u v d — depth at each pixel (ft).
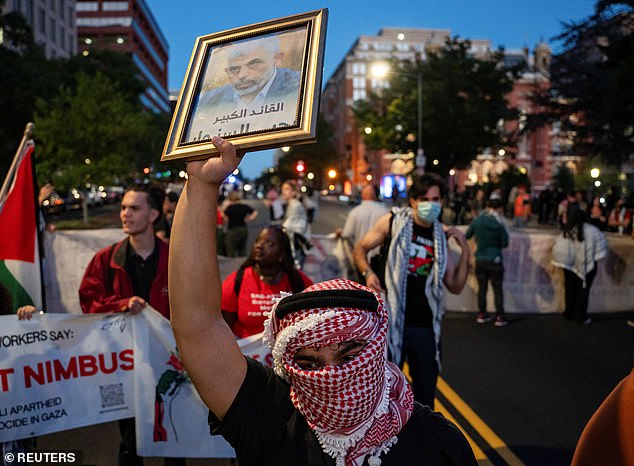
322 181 350.64
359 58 345.51
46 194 20.40
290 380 4.90
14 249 12.15
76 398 11.56
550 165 246.88
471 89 130.62
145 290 12.24
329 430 4.75
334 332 4.51
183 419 11.82
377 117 148.05
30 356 11.26
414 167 140.15
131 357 11.87
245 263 13.04
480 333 26.94
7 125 115.24
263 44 4.77
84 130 92.94
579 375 20.38
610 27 103.60
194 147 4.66
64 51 247.29
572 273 29.35
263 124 4.52
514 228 88.02
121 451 12.32
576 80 115.34
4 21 115.75
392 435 4.83
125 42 413.18
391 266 13.34
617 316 30.81
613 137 111.96
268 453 4.88
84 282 12.09
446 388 19.01
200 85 4.91
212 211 4.69
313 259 26.17
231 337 4.92
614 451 4.87
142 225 12.09
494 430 15.52
